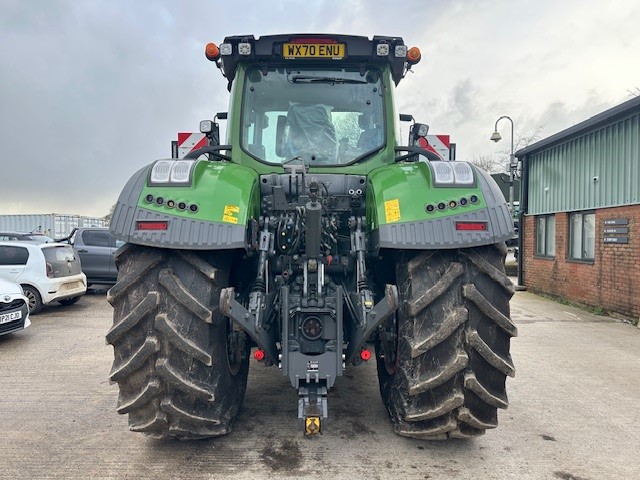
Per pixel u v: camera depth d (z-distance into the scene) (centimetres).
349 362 330
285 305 306
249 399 432
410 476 303
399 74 417
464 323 289
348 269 361
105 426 383
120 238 282
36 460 325
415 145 437
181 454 329
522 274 1400
